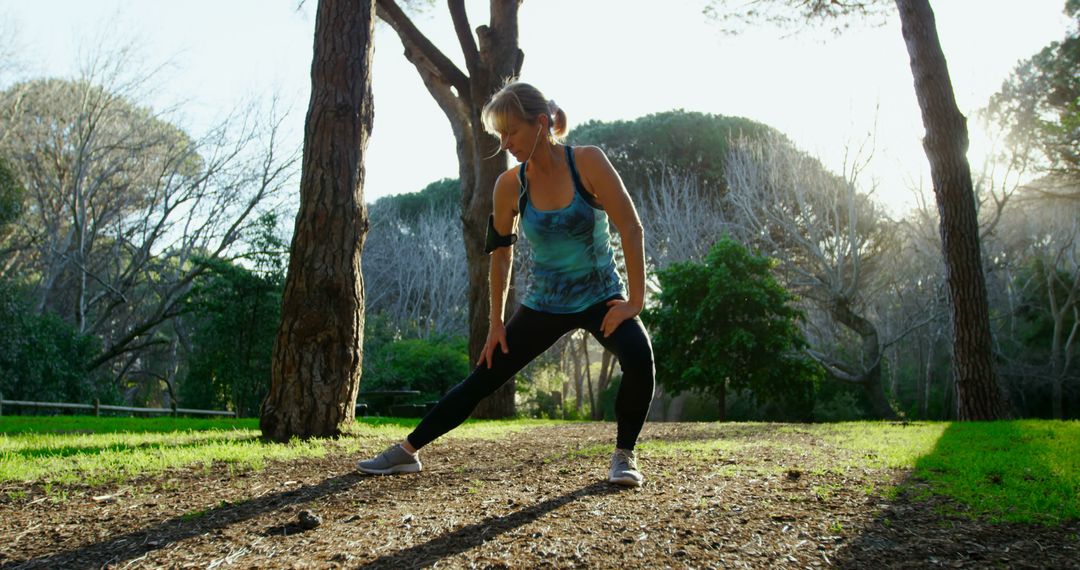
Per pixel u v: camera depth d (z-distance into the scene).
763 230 26.14
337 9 5.91
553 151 2.84
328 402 5.55
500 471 3.57
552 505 2.64
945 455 4.19
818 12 13.66
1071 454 4.11
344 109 5.81
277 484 3.22
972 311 9.75
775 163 25.59
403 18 11.55
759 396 18.16
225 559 2.08
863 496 2.83
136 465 3.71
